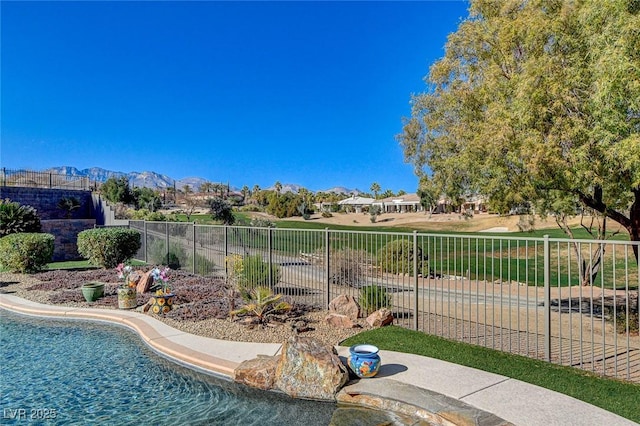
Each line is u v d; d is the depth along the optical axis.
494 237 5.79
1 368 5.86
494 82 6.80
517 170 6.90
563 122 5.70
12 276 13.24
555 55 5.82
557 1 6.24
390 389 4.45
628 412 3.77
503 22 6.93
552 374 4.82
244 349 6.08
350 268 9.55
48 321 8.61
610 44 4.82
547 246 5.25
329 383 4.54
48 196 25.27
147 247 17.33
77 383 5.27
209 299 9.58
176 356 5.96
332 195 100.62
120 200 37.22
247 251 11.09
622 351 5.99
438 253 22.55
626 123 4.91
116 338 7.37
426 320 7.92
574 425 3.52
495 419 3.66
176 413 4.37
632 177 5.53
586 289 12.05
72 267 15.79
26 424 4.14
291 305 8.45
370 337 6.49
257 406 4.53
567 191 7.00
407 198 77.69
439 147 11.02
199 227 13.45
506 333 7.10
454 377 4.77
